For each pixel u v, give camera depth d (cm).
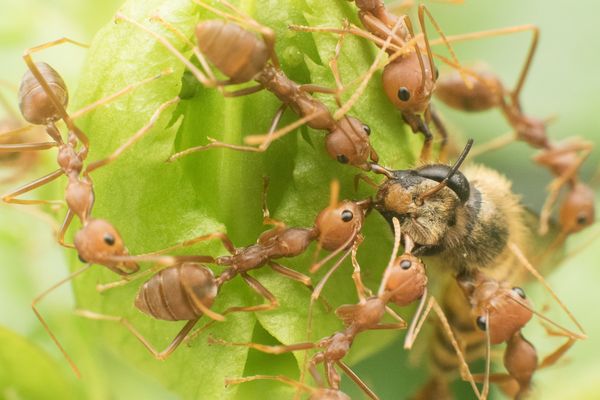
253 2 9
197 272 9
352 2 9
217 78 9
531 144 11
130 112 9
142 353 9
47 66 9
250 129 9
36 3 10
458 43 11
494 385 10
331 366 9
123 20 9
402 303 9
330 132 9
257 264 9
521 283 10
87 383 10
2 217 10
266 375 9
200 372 9
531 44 11
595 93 11
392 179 9
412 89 9
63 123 9
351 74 9
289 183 9
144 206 9
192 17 9
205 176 9
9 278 10
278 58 9
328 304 9
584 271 11
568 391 10
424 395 10
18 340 10
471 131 11
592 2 11
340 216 9
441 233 9
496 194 10
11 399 10
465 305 10
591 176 11
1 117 10
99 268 9
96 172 9
